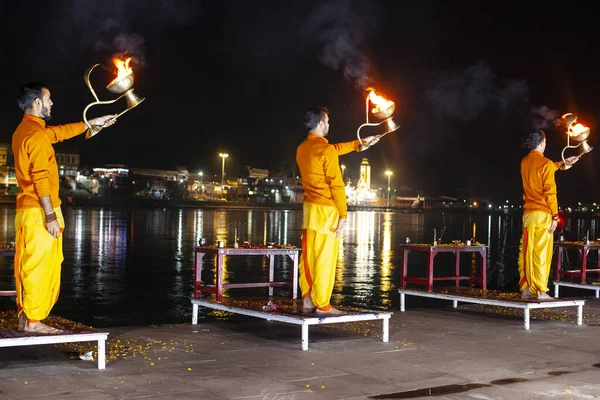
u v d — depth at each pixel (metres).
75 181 122.81
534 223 8.59
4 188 109.00
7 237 32.78
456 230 63.41
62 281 18.73
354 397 4.96
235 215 79.31
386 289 18.97
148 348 6.54
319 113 7.05
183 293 17.16
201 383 5.25
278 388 5.15
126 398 4.80
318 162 6.85
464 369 5.91
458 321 8.63
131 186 140.12
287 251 8.28
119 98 6.08
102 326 12.84
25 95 5.78
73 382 5.21
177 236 38.38
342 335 7.45
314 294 6.90
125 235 37.97
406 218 94.75
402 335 7.54
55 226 5.66
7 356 6.11
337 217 6.89
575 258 29.00
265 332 7.51
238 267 23.33
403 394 5.07
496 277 23.06
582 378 5.65
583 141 9.39
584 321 8.83
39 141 5.61
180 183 150.88
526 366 6.08
